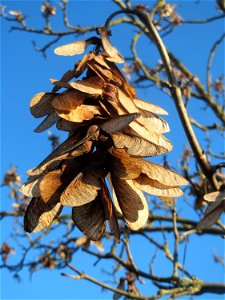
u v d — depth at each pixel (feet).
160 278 3.22
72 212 1.09
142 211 1.09
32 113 1.13
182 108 2.10
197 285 3.19
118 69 1.17
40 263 4.11
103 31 1.24
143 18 1.98
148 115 1.14
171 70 2.09
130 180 1.09
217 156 4.20
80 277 3.10
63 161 1.06
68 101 1.06
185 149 3.36
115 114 1.08
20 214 4.16
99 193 1.09
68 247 4.16
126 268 3.31
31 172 1.03
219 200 1.86
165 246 3.45
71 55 1.20
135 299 3.11
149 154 1.00
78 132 1.08
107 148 1.06
